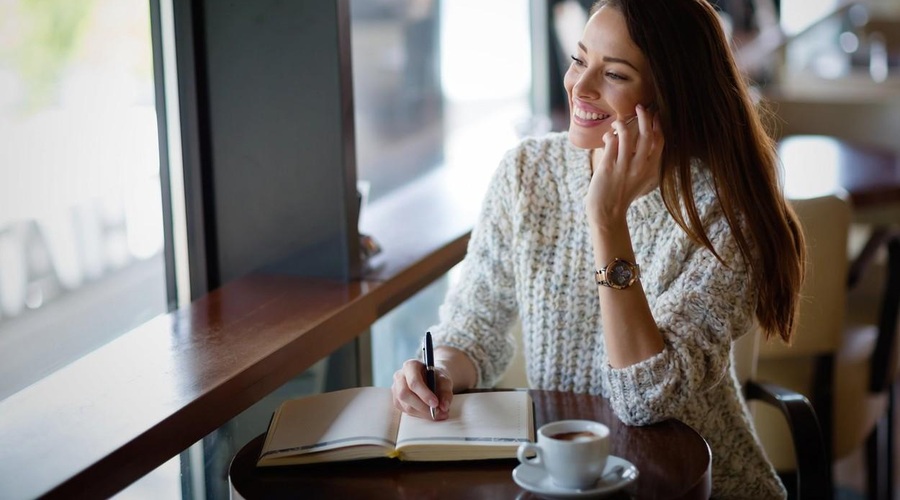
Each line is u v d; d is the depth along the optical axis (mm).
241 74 1975
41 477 1173
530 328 1763
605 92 1553
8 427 1316
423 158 3113
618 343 1490
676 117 1522
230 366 1529
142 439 1290
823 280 2307
